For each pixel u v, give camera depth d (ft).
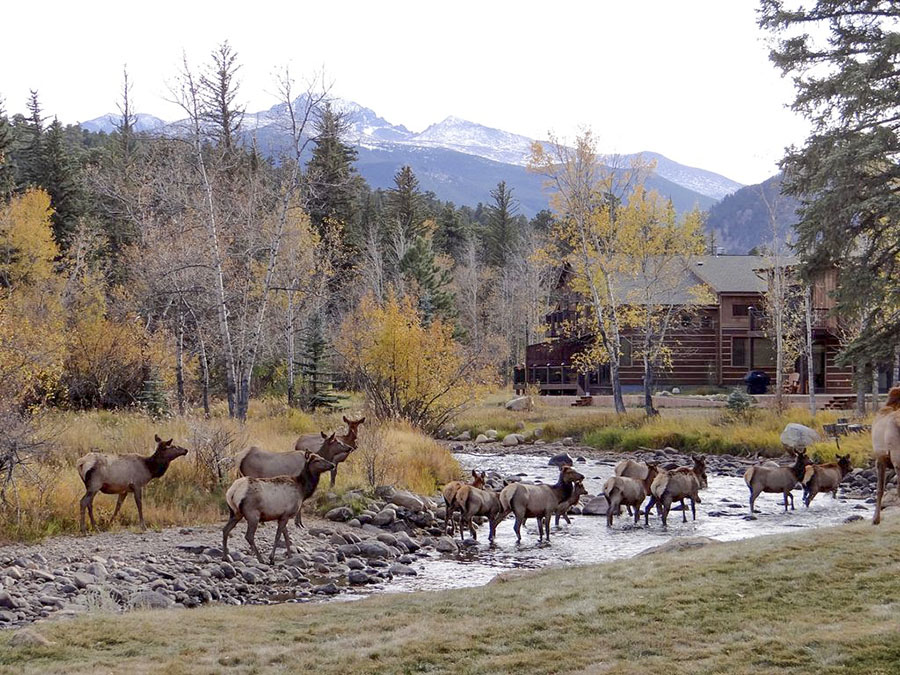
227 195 97.40
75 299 120.88
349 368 121.19
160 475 49.44
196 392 119.85
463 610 30.07
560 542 53.57
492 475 84.43
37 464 53.52
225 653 25.79
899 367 114.73
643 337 167.63
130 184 116.06
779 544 35.94
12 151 179.52
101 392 105.29
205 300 97.45
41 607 33.94
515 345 240.12
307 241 123.75
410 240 219.82
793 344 144.87
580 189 123.03
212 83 86.48
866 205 77.41
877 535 35.91
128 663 24.86
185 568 41.78
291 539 49.98
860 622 25.49
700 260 181.57
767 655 23.35
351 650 25.68
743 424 107.04
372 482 63.41
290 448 70.03
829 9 84.84
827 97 84.28
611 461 98.84
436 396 103.86
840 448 87.71
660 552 39.96
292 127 86.43
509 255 274.77
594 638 25.76
